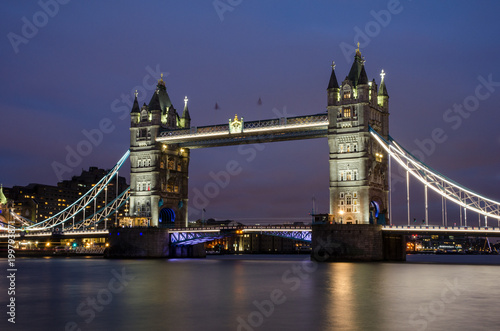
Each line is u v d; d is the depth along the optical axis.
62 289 70.00
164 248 164.12
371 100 141.75
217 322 45.62
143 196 167.75
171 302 57.41
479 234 123.06
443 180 129.75
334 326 43.69
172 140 164.62
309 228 141.00
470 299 58.56
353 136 137.62
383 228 132.00
